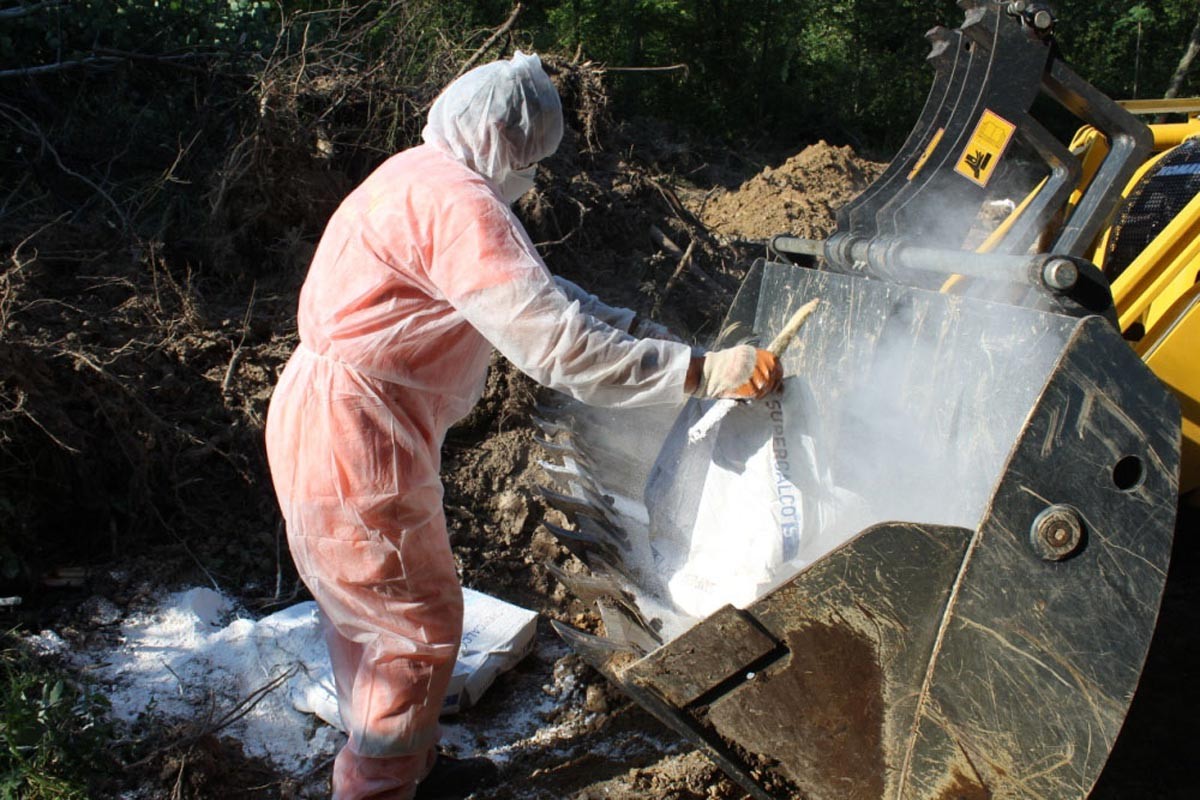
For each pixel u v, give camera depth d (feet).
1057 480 7.70
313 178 16.80
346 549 8.64
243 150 16.78
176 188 17.21
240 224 16.63
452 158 8.62
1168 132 12.70
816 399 10.91
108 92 19.02
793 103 42.57
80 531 12.61
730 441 9.71
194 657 11.23
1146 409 7.69
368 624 8.87
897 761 8.16
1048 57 10.25
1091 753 8.00
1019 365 8.75
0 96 18.26
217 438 13.42
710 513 9.68
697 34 40.75
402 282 8.33
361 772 9.06
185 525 12.94
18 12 17.67
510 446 14.88
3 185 17.03
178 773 9.59
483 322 8.08
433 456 9.00
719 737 8.30
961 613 7.82
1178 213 11.24
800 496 9.43
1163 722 11.55
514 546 13.87
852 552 7.73
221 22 19.36
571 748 10.84
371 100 18.01
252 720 10.68
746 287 12.42
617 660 9.21
